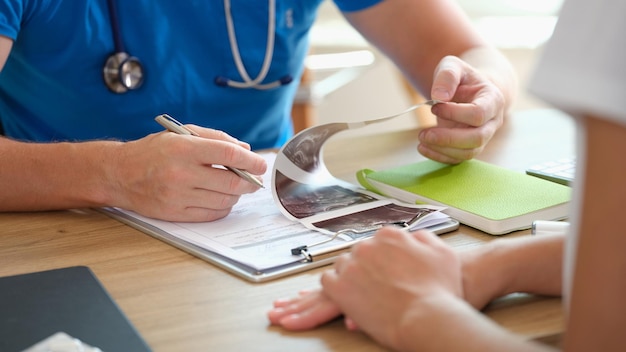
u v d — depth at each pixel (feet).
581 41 1.64
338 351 2.11
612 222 1.59
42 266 2.73
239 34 4.76
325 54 9.45
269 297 2.46
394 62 5.19
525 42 9.34
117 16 4.45
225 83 4.80
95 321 2.23
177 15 4.59
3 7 3.96
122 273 2.67
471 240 2.95
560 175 3.57
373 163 4.03
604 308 1.62
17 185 3.32
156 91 4.65
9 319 2.25
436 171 3.67
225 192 3.08
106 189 3.26
